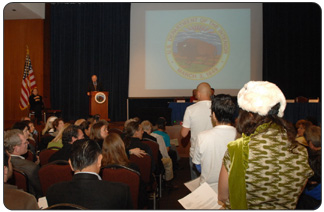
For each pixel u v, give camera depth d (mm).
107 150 2129
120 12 9773
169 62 9328
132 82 9539
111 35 9844
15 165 2225
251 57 9133
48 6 10070
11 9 9211
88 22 9969
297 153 1052
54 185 1446
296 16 9258
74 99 10094
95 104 8406
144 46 9438
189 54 9227
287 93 9352
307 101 7102
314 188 1828
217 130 1720
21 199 1466
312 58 9281
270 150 1040
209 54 9164
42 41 10148
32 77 9391
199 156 1770
